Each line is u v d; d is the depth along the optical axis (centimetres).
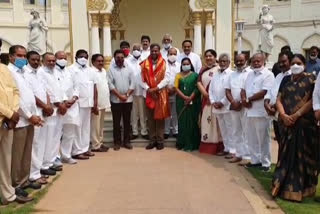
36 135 597
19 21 1994
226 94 750
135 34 1399
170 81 865
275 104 592
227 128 775
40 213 484
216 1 1082
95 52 1093
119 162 741
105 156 795
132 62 921
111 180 623
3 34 1959
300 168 523
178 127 852
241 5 2131
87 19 1078
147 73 833
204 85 814
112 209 494
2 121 481
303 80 534
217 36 1086
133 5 1390
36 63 610
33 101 552
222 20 1083
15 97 500
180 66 872
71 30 1075
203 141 817
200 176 641
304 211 479
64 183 614
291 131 532
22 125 534
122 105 845
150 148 858
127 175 650
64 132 739
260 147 678
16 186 552
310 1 2006
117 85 841
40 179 611
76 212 486
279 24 2095
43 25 1662
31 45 1652
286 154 535
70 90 719
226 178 630
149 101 834
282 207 497
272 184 546
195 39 1116
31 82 598
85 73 782
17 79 536
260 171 668
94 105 802
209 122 805
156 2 1396
